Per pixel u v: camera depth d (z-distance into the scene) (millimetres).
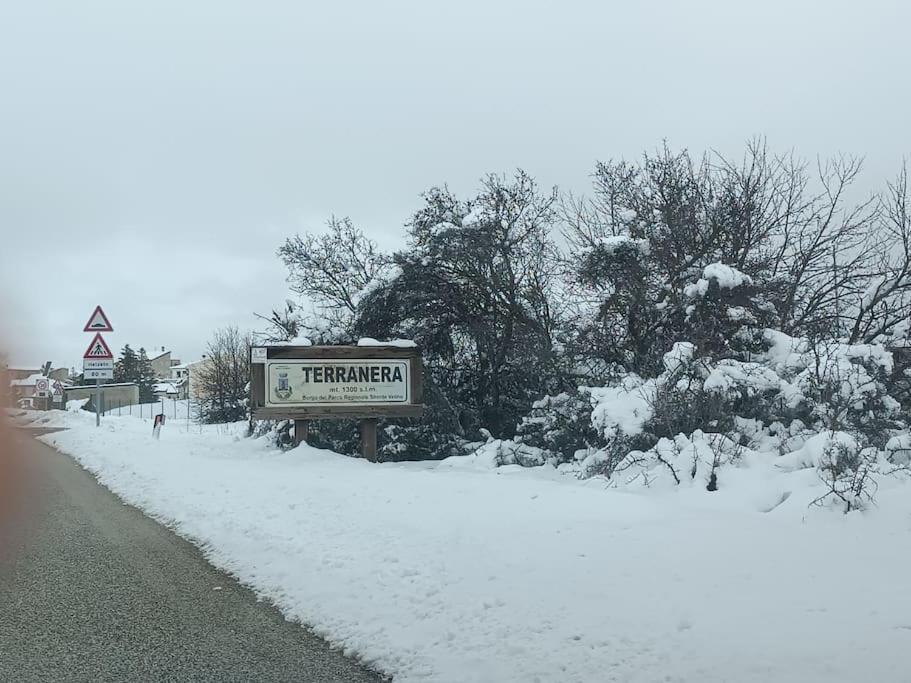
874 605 4855
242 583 6512
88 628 5414
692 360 10852
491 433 17078
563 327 15000
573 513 7797
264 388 13398
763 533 6566
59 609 5828
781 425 10234
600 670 4250
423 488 9562
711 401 10227
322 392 13609
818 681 3930
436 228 15820
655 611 4996
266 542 7445
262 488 10211
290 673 4617
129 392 54250
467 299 16672
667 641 4527
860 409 10180
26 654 4938
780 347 11438
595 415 10664
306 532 7711
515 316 16219
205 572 6867
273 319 18312
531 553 6430
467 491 9227
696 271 13156
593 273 13656
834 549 6066
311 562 6703
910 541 6191
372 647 4898
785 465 8484
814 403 10117
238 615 5688
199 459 13945
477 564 6238
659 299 13359
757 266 13352
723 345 12086
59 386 25109
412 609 5434
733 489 8227
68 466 14773
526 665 4391
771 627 4609
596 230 15680
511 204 16672
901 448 8852
